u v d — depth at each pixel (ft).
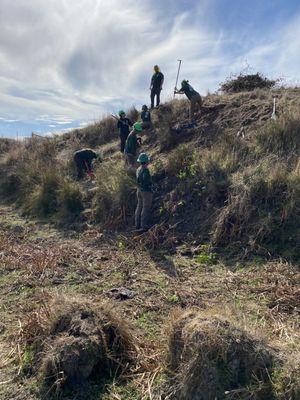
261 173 23.71
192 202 25.61
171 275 19.81
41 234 27.61
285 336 13.56
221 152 27.20
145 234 24.75
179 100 38.73
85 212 29.19
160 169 29.40
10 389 12.20
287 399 10.46
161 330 14.37
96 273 20.42
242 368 11.15
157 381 11.93
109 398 11.71
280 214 21.68
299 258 19.49
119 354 13.20
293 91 35.22
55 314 13.88
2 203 35.32
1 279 20.01
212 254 21.38
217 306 15.78
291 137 25.86
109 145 40.40
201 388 10.80
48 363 12.27
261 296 16.94
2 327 15.51
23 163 38.50
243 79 40.93
